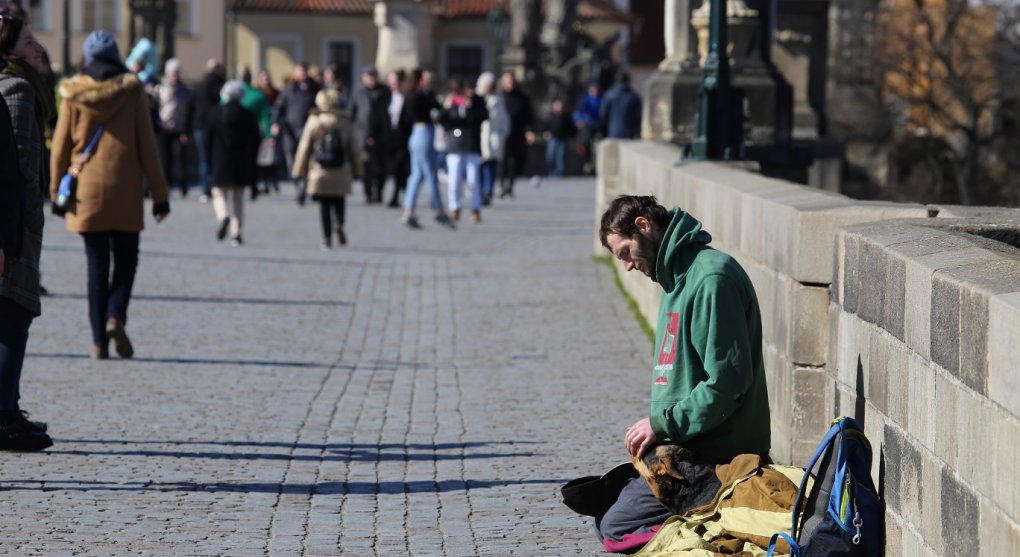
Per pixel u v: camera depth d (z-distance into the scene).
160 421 22.28
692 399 14.42
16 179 18.03
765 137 42.50
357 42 195.12
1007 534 10.06
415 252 48.28
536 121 131.25
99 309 27.00
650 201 14.82
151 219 57.84
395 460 20.33
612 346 30.16
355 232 54.44
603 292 38.00
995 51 105.38
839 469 12.85
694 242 14.75
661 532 14.19
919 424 12.23
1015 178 106.56
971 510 10.83
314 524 16.94
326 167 47.88
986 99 106.69
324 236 48.44
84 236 26.70
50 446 20.17
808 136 56.19
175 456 20.06
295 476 19.22
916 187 106.81
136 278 39.19
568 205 72.06
